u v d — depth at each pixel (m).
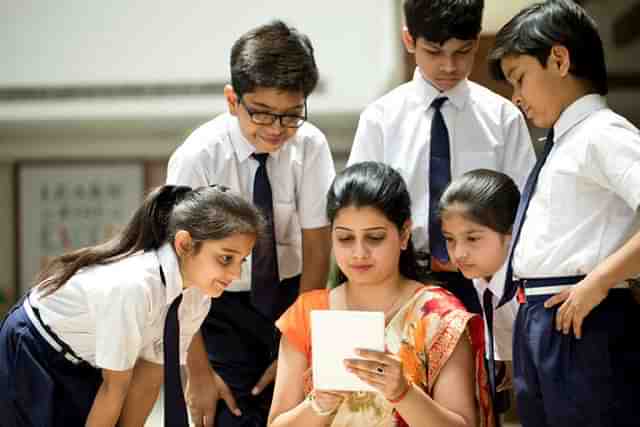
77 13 7.15
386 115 2.58
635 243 1.69
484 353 2.02
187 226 2.04
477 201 2.15
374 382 1.79
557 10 1.96
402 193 2.03
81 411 2.07
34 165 8.50
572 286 1.84
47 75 7.22
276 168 2.50
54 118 7.38
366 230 1.98
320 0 6.96
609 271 1.72
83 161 8.47
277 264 2.48
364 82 6.99
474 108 2.54
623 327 1.83
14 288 8.52
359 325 1.80
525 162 2.51
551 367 1.85
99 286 1.99
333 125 7.81
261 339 2.49
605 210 1.84
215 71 7.13
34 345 2.06
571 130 1.93
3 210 8.52
